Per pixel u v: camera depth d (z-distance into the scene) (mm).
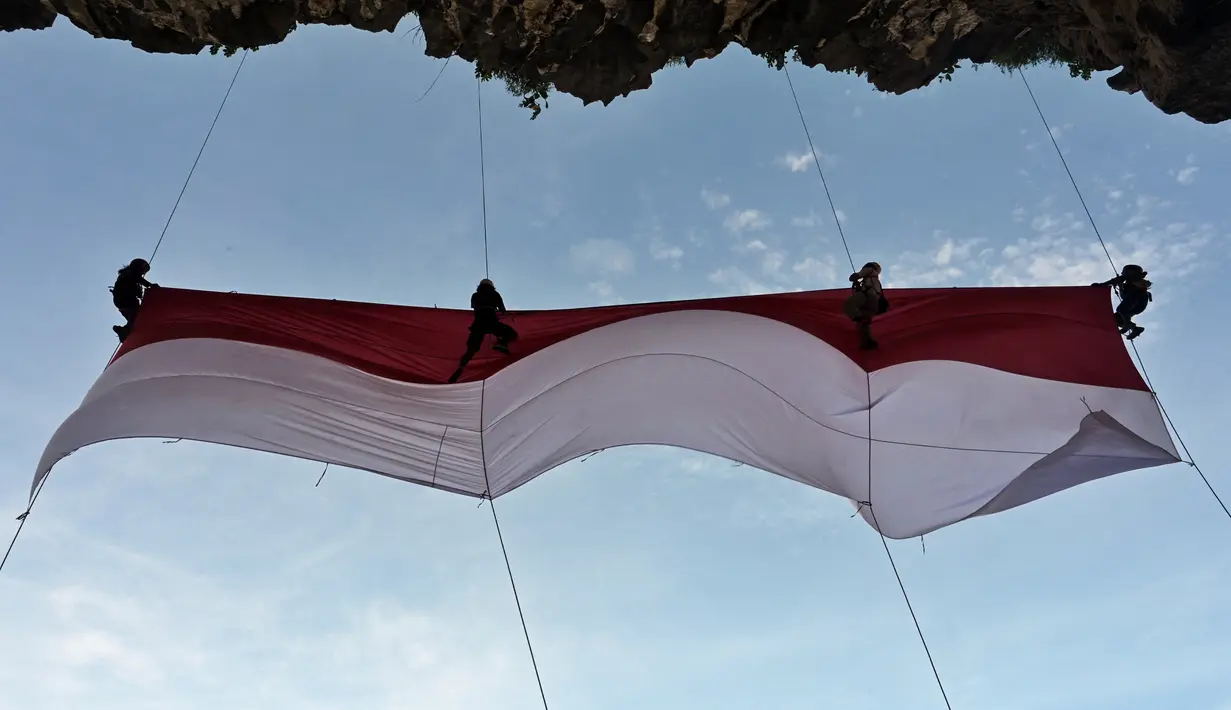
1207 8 13711
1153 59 15234
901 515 11930
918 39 17844
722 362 13156
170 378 12031
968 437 12367
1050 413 12430
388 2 16469
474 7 16469
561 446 12672
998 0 17047
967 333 13383
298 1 16391
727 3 17156
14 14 15750
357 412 12367
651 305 13961
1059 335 13273
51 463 10711
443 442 12367
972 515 11797
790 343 13266
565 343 13414
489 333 13203
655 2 16922
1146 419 12344
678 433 12781
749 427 12742
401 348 13211
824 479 12297
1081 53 17672
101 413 11375
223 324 12781
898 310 13953
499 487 12219
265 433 11930
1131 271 13945
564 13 16812
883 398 12820
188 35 16422
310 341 12875
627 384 13062
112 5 15781
